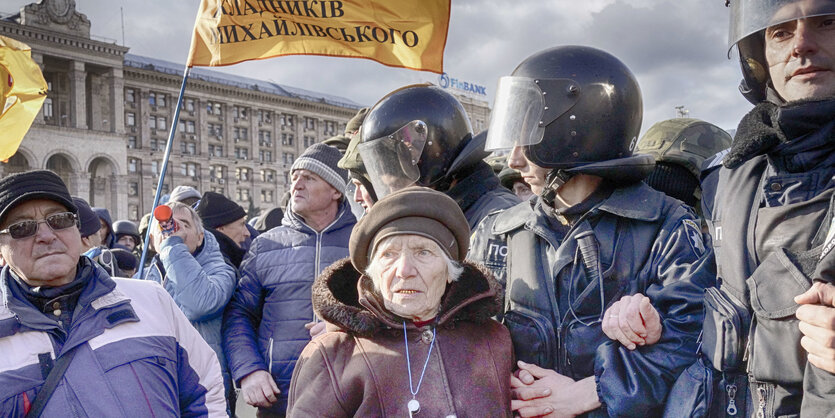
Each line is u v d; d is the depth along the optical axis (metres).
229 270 2.86
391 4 3.21
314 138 75.75
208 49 3.20
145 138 62.81
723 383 1.50
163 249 2.76
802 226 1.35
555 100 1.74
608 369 1.58
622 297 1.62
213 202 3.89
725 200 1.56
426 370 1.61
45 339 1.83
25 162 52.00
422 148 2.33
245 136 70.38
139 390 1.84
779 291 1.31
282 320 2.66
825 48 1.35
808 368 1.25
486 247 1.98
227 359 2.68
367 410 1.58
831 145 1.36
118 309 1.93
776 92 1.53
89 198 56.25
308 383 1.64
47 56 54.53
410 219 1.60
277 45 3.20
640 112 1.83
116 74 58.88
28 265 1.83
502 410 1.63
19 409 1.74
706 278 1.62
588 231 1.72
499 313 1.88
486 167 2.49
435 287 1.61
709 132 2.65
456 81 44.53
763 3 1.38
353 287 1.82
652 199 1.75
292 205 2.81
